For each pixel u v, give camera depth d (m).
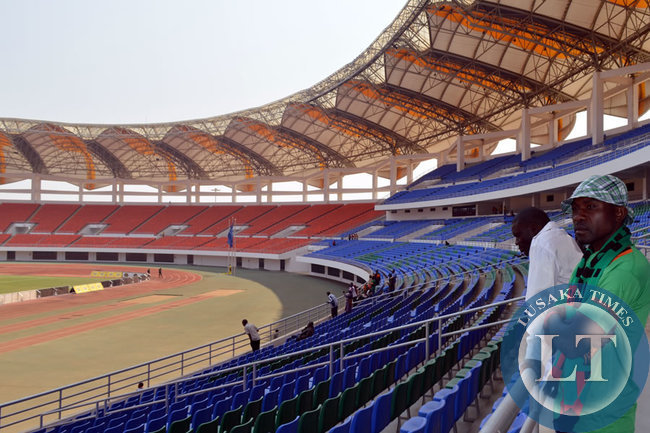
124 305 36.16
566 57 36.41
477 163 57.84
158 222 86.19
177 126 66.69
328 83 51.62
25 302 37.75
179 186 91.88
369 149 67.44
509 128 53.91
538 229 2.96
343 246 60.19
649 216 21.31
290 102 56.91
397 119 56.72
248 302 37.47
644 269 1.85
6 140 72.88
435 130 58.31
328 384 9.02
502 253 28.59
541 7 31.69
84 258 81.25
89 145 74.12
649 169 29.30
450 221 52.22
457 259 32.66
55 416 14.70
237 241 75.88
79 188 88.06
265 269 69.38
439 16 35.47
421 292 24.23
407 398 7.07
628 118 37.69
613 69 34.59
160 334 25.97
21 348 22.92
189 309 34.19
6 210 86.88
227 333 26.16
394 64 43.69
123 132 70.50
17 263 75.00
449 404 5.28
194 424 9.28
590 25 32.31
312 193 79.44
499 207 48.47
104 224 86.31
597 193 1.94
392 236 55.81
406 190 62.94
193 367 19.73
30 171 86.06
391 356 11.27
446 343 11.72
